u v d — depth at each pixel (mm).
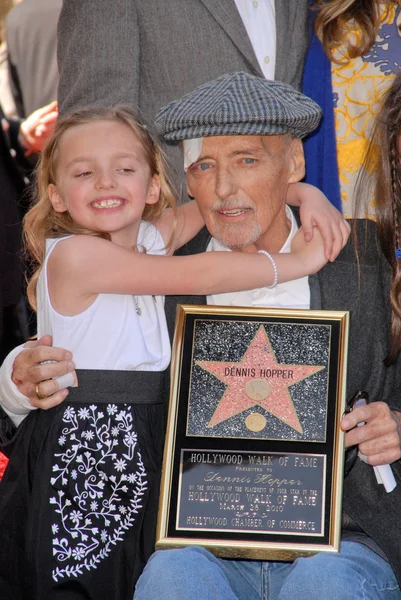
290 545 3102
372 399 3488
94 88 3992
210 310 3281
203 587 2957
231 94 3348
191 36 4004
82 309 3406
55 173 3453
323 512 3127
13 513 3336
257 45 4109
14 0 6113
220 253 3422
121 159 3396
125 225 3418
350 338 3490
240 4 4078
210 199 3365
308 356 3246
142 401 3375
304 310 3271
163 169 3615
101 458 3309
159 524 3129
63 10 4102
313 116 3361
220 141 3303
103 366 3363
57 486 3299
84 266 3365
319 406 3207
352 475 3365
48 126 5332
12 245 5305
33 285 3602
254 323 3275
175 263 3383
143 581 3041
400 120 3467
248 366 3246
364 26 4051
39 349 3334
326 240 3441
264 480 3156
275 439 3186
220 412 3213
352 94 4102
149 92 4090
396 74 3910
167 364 3455
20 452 3400
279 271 3412
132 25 4004
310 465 3166
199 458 3182
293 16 4133
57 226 3527
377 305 3516
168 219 3645
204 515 3135
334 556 3109
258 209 3354
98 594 3260
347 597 2943
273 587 3295
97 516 3293
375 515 3322
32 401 3338
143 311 3463
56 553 3258
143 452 3326
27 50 5859
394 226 3518
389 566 3250
